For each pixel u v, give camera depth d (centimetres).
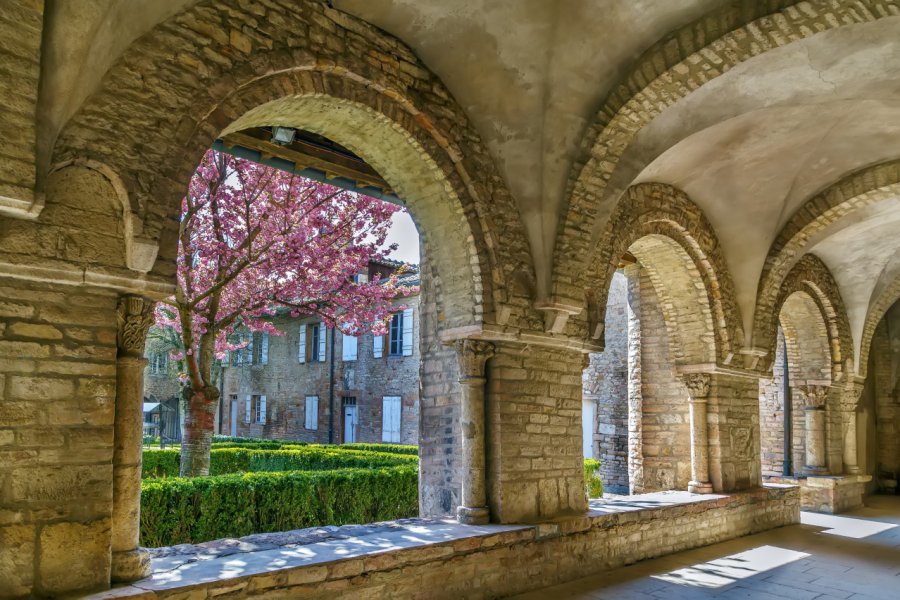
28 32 370
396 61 585
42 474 386
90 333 411
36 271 387
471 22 586
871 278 1262
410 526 624
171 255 439
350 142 643
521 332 662
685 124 732
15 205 366
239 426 2409
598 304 759
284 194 958
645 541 782
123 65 427
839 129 830
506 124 652
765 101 712
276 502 721
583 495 725
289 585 459
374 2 553
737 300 1004
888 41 616
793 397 1335
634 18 604
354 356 1936
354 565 496
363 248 1044
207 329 882
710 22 596
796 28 568
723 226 966
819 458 1260
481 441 644
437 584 555
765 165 884
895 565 791
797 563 790
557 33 607
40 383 390
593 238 714
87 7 384
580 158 672
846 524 1083
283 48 506
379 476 813
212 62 466
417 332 1744
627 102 643
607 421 1431
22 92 367
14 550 373
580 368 741
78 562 394
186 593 411
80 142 406
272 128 648
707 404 970
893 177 910
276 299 984
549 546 658
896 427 1536
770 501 1030
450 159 632
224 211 943
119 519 419
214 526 675
